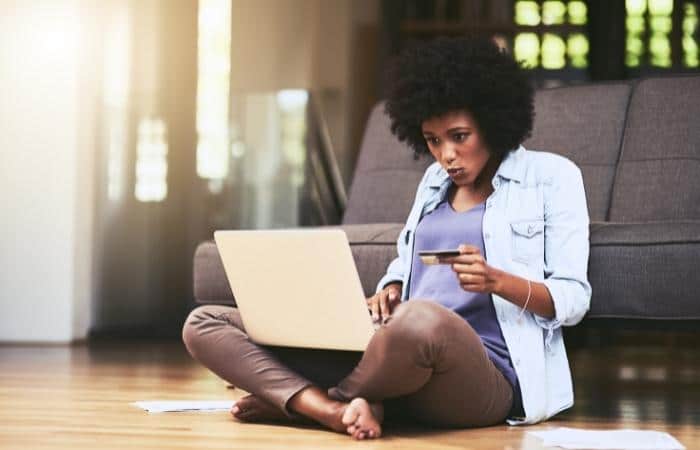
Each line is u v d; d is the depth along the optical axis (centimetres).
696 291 276
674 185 332
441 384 230
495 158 261
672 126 340
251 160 607
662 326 281
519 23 705
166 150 587
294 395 241
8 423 249
